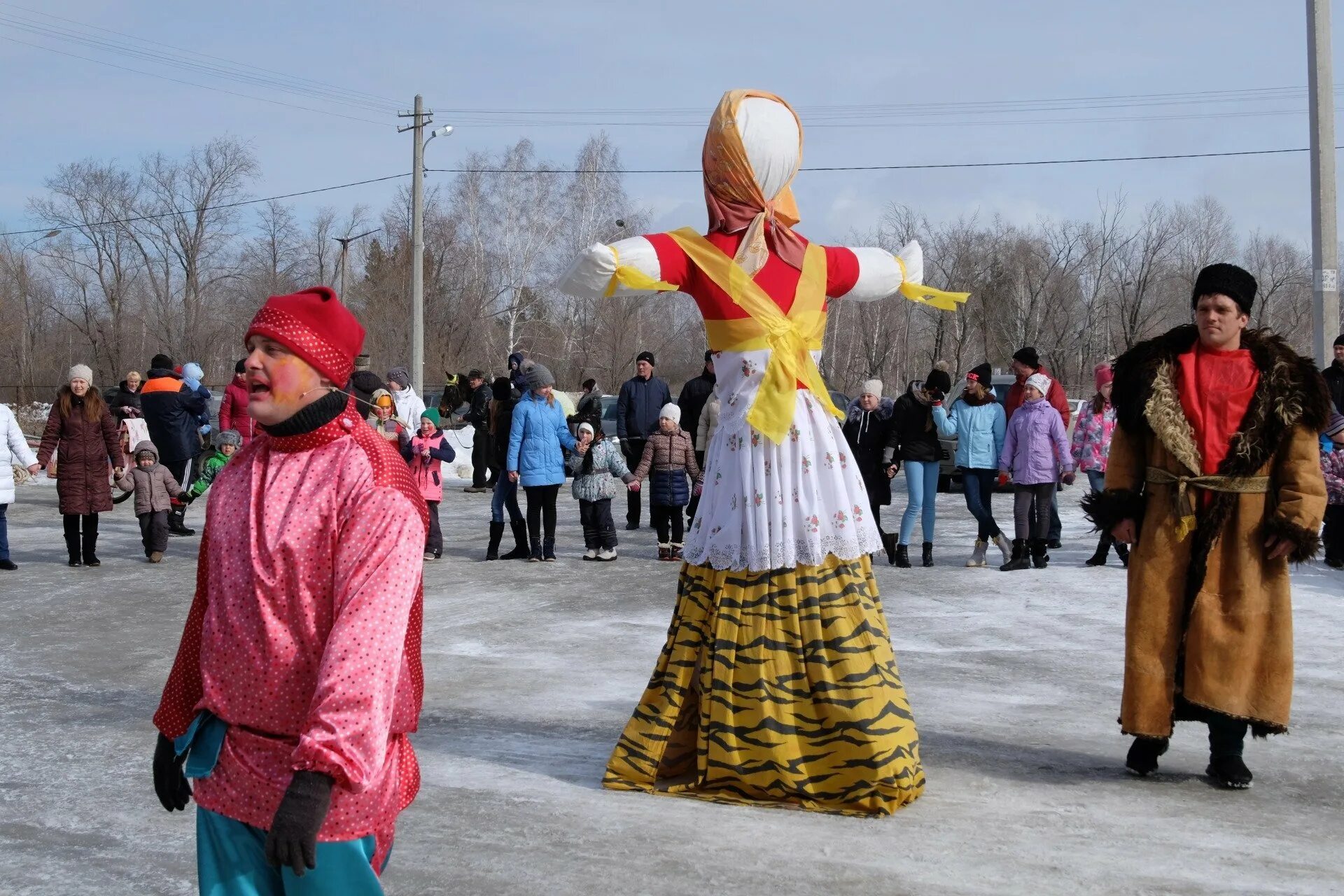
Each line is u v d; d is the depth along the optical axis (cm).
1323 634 841
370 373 1270
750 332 488
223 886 266
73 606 1008
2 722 637
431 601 1018
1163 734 512
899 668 752
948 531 1471
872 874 412
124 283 5856
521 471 1240
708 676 491
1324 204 1411
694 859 426
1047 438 1138
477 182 5166
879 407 1381
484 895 396
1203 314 516
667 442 1248
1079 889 401
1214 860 428
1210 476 507
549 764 543
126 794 512
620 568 1202
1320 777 529
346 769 242
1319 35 1406
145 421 1695
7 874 425
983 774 528
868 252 530
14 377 5872
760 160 496
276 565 265
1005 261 5378
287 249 5997
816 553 482
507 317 5197
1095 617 927
